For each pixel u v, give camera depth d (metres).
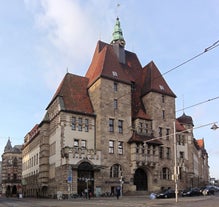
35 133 80.12
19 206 37.28
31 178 82.19
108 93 63.62
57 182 58.22
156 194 50.38
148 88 70.75
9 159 121.94
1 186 134.12
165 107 71.06
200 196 52.06
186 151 75.94
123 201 42.03
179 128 74.94
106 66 65.62
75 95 64.44
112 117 63.03
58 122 60.38
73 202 42.12
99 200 46.09
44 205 37.34
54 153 62.03
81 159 56.78
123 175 61.84
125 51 78.88
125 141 63.78
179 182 70.69
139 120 66.50
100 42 75.31
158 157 66.38
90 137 61.59
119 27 78.00
